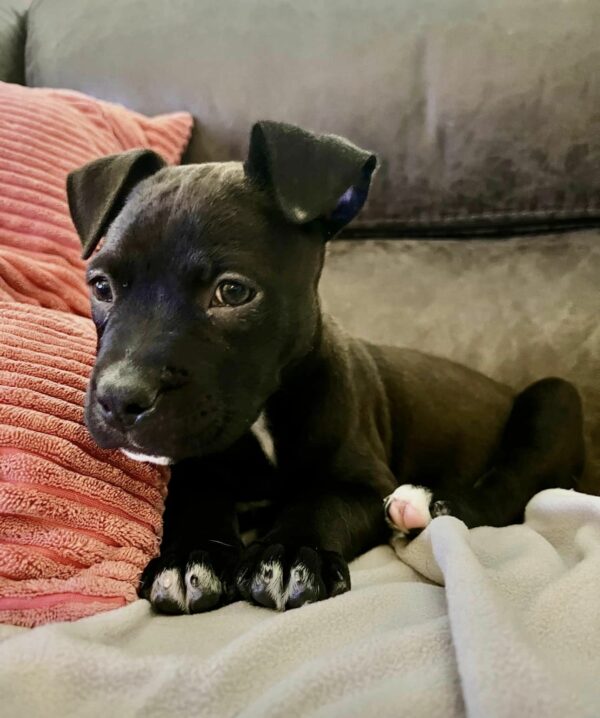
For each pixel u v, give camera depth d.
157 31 0.54
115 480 0.26
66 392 0.27
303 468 0.33
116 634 0.22
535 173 0.46
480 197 0.47
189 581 0.25
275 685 0.19
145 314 0.27
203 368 0.26
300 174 0.28
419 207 0.49
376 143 0.48
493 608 0.20
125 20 0.56
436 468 0.43
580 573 0.24
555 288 0.47
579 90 0.45
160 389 0.25
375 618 0.23
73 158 0.43
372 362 0.41
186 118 0.52
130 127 0.49
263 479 0.33
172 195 0.29
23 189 0.40
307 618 0.22
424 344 0.47
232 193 0.29
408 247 0.50
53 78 0.56
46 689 0.19
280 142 0.28
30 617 0.22
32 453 0.24
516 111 0.46
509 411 0.45
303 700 0.18
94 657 0.20
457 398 0.44
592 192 0.46
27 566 0.22
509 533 0.30
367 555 0.31
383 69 0.49
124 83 0.54
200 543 0.27
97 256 0.29
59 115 0.44
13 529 0.23
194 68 0.53
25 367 0.27
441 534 0.25
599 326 0.45
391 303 0.49
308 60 0.50
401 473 0.41
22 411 0.25
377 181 0.49
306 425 0.33
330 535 0.28
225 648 0.20
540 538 0.29
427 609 0.23
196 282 0.27
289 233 0.30
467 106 0.47
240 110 0.51
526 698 0.17
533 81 0.46
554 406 0.43
